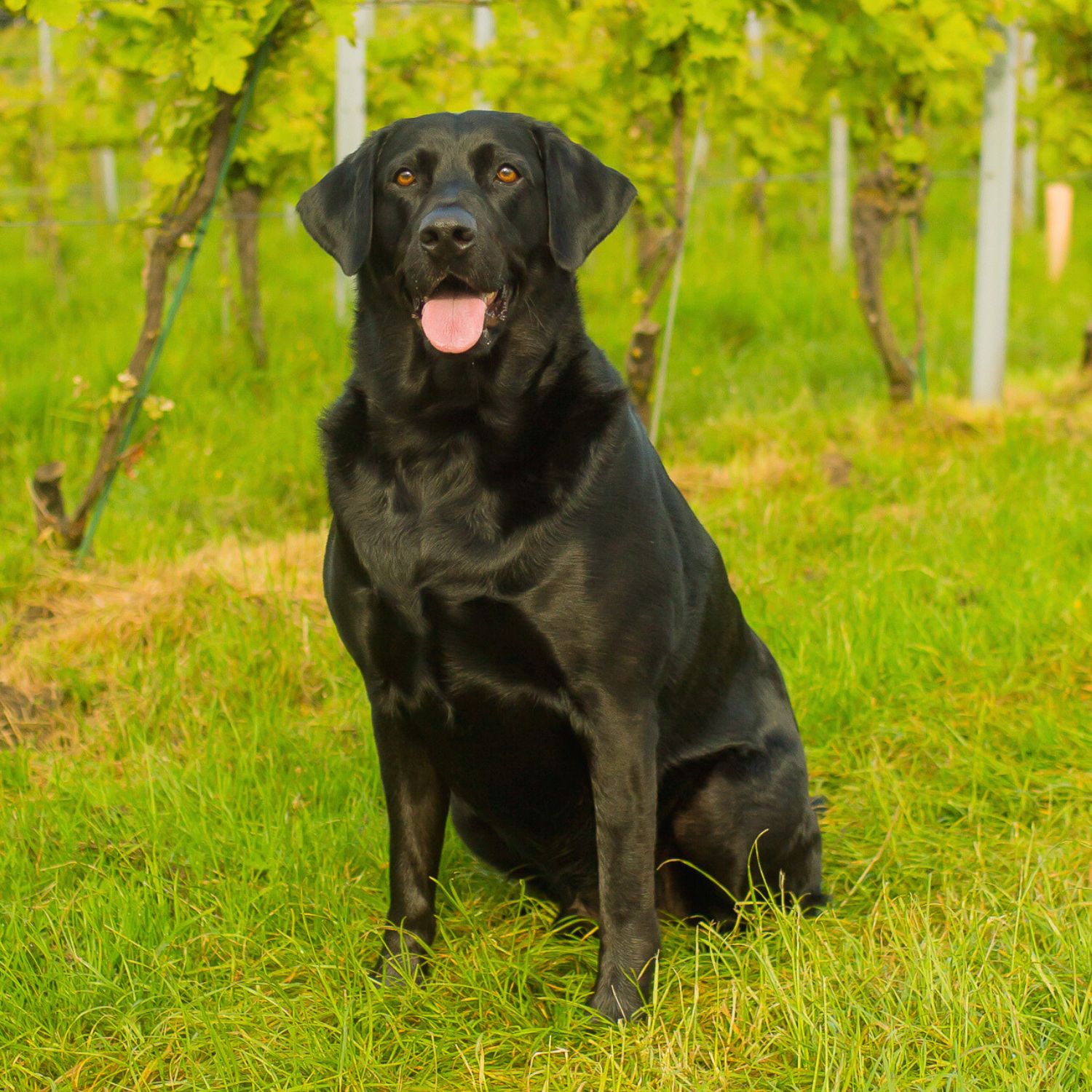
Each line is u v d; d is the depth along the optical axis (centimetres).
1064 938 257
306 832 320
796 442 614
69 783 348
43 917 287
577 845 294
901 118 661
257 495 566
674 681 288
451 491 261
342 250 287
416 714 274
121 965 274
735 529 523
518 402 264
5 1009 259
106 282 1001
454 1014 256
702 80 523
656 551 269
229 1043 246
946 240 1214
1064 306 968
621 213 292
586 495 260
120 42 483
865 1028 233
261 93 482
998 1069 220
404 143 281
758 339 823
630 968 260
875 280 655
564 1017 254
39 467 509
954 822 339
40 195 1125
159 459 593
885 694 396
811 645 412
